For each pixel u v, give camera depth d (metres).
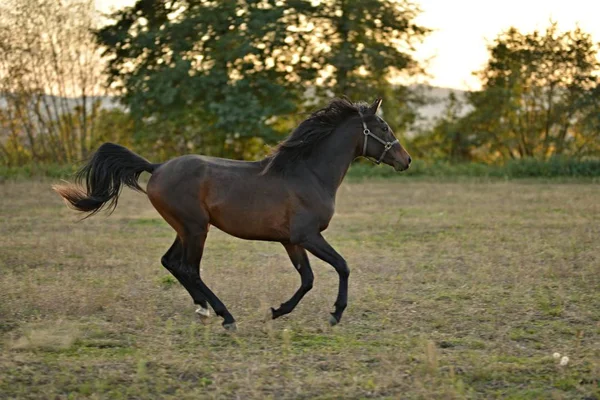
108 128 37.06
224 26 35.53
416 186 27.78
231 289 9.37
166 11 36.94
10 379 6.04
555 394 5.69
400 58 36.00
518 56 37.53
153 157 36.72
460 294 9.30
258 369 6.27
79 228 15.71
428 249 12.87
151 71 35.72
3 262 11.32
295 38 35.97
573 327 7.80
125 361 6.54
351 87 36.22
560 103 37.09
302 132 7.99
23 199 21.86
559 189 25.92
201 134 36.53
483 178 31.78
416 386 5.91
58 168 31.22
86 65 34.44
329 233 15.02
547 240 13.66
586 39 36.38
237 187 7.75
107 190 8.03
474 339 7.38
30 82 33.47
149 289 9.55
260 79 35.53
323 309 8.56
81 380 6.05
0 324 7.78
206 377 6.14
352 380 6.02
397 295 9.29
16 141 34.59
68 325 7.71
